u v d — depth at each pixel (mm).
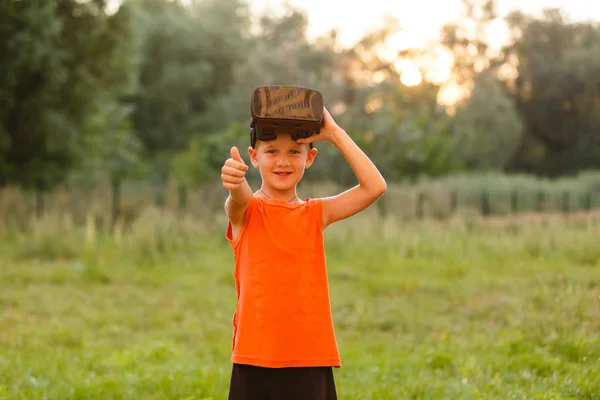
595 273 9125
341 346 6230
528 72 43438
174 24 40094
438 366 5102
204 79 40281
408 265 11695
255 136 2865
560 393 3990
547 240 12523
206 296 8898
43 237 12719
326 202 2893
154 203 16953
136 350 5691
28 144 18188
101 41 18906
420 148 25031
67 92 18312
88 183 18516
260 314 2732
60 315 7648
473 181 23906
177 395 4379
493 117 38281
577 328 5078
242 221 2832
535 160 43281
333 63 32625
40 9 16812
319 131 2828
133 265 11320
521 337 5156
